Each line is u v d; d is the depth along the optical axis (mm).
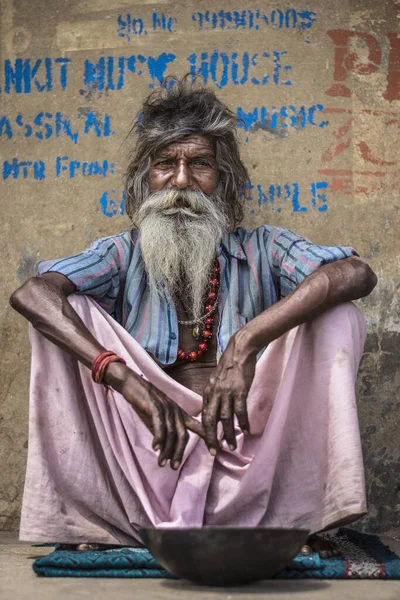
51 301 3049
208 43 4441
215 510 2924
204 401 2814
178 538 2234
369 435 4266
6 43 4543
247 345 2875
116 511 3000
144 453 2963
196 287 3447
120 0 4484
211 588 2377
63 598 2223
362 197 4391
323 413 2912
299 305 2943
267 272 3512
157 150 3627
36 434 2977
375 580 2621
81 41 4500
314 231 4359
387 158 4418
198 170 3627
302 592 2332
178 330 3441
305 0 4449
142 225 3539
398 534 4219
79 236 4438
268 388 3057
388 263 4367
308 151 4398
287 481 2961
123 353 3123
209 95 3768
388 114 4438
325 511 2836
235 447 2752
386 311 4340
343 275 3033
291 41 4430
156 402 2738
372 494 4238
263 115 4414
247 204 4359
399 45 4465
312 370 2975
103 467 3039
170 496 2965
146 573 2602
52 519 2934
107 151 4445
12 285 4453
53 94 4508
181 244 3473
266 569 2281
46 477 2955
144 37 4461
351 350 2949
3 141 4527
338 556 2879
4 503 4324
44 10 4527
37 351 3041
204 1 4457
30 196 4488
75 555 2713
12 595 2273
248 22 4445
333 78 4422
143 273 3547
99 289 3354
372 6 4469
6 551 3426
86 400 3074
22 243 4469
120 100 4453
